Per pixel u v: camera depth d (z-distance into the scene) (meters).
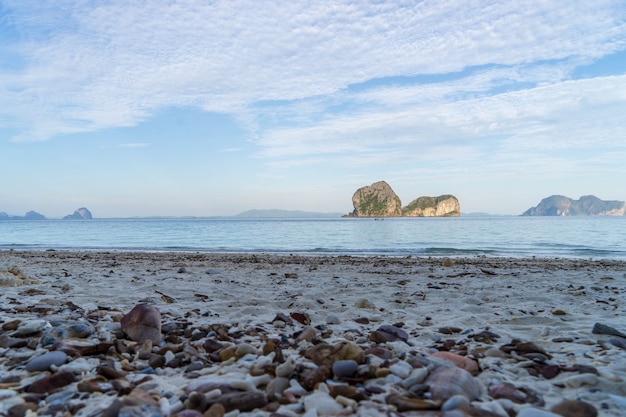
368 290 7.64
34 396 2.33
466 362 2.98
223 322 4.66
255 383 2.54
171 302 6.09
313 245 28.28
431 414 2.07
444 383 2.41
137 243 31.42
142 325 3.64
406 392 2.38
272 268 11.93
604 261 16.02
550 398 2.44
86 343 3.24
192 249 25.05
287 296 6.83
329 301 6.52
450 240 32.81
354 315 5.45
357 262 14.39
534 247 25.45
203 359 3.11
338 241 32.62
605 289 7.82
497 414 2.09
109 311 4.96
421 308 5.94
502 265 13.59
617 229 49.88
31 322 3.70
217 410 2.09
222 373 2.78
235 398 2.23
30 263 12.83
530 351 3.38
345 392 2.35
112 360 2.99
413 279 9.43
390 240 33.31
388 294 7.19
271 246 27.64
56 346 3.12
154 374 2.82
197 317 5.00
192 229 61.44
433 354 3.19
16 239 37.38
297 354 3.22
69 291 6.89
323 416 2.09
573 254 20.89
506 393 2.46
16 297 6.00
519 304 6.32
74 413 2.11
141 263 13.32
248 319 4.91
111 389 2.45
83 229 64.31
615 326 4.65
